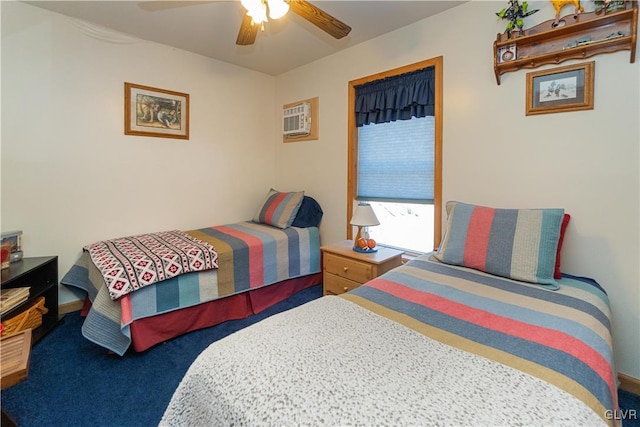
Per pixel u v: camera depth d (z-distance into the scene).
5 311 1.95
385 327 1.12
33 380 1.75
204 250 2.35
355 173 3.05
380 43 2.71
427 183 2.54
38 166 2.40
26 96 2.33
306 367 0.88
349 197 3.05
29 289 2.15
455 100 2.26
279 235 2.89
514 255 1.63
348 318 1.19
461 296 1.40
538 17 1.87
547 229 1.62
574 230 1.81
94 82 2.61
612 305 1.72
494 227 1.76
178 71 3.06
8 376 1.15
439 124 2.35
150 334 2.06
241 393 0.82
